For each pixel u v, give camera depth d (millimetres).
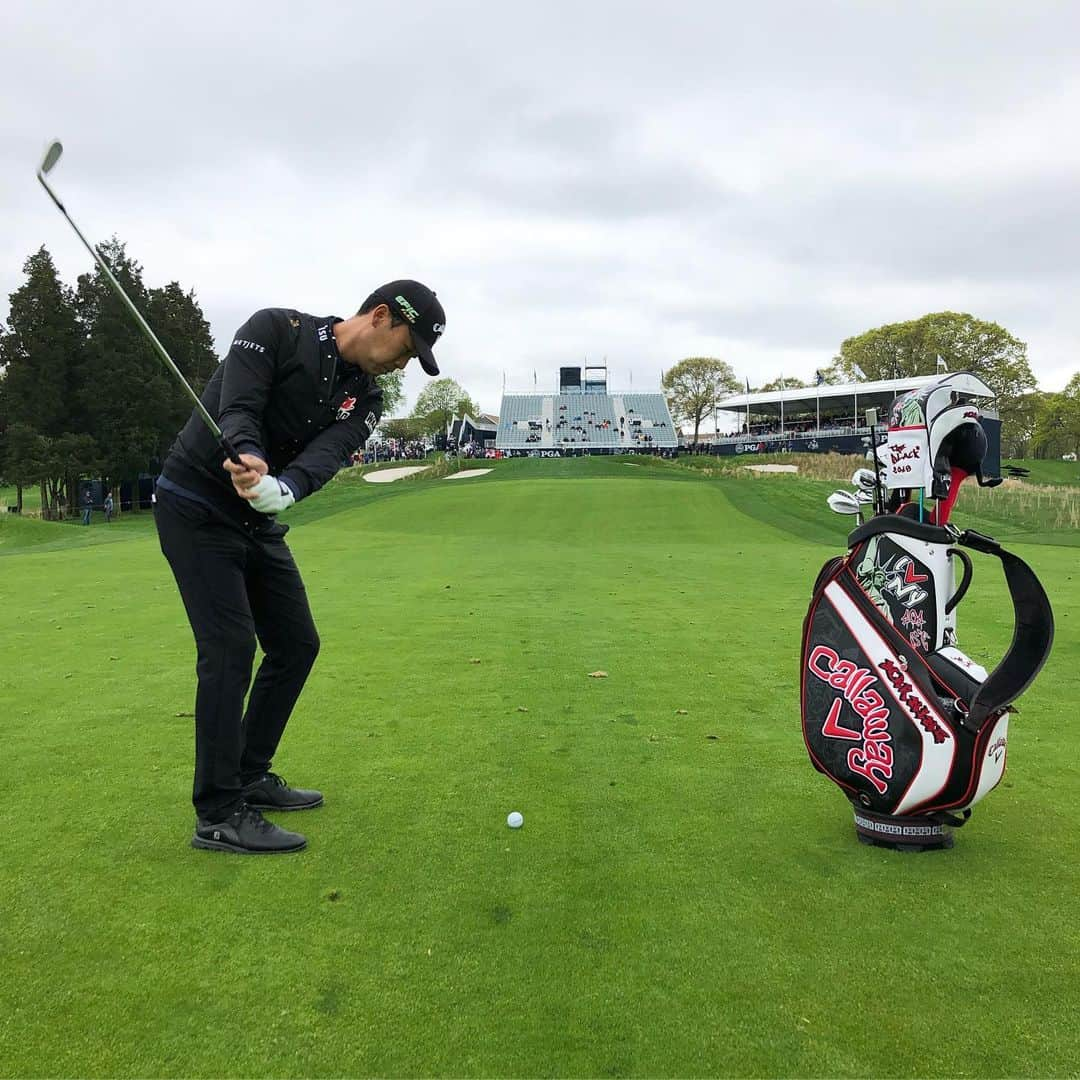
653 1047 1974
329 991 2188
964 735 2854
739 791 3600
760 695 5184
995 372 63156
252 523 3193
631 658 6238
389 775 3809
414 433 84938
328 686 5422
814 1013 2096
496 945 2400
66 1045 1978
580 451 69500
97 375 40281
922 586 3025
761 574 11805
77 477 41312
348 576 11750
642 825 3246
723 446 70250
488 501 24938
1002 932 2461
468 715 4766
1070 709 4848
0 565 13727
